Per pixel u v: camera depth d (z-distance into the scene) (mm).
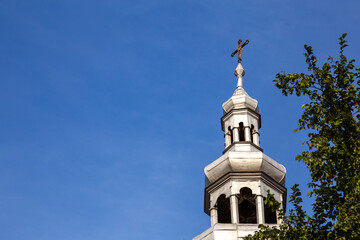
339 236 25344
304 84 28719
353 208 25531
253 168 43469
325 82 28438
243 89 49312
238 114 47156
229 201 43438
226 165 43531
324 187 27047
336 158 26922
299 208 27375
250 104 47750
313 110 28312
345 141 27312
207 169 44500
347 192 26438
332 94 28281
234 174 43312
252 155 43750
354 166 26469
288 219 27281
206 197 44719
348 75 28562
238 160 43531
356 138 27250
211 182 44156
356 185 25703
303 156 27656
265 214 43500
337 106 28094
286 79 29047
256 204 42312
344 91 28297
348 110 27969
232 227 40688
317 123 28234
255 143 46250
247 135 46094
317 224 26609
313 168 27344
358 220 25312
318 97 28531
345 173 26672
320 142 27562
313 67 29078
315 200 27016
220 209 44188
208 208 45219
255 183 43156
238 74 50781
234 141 45656
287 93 29047
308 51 29141
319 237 25906
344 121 27359
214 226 40875
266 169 43656
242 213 44500
